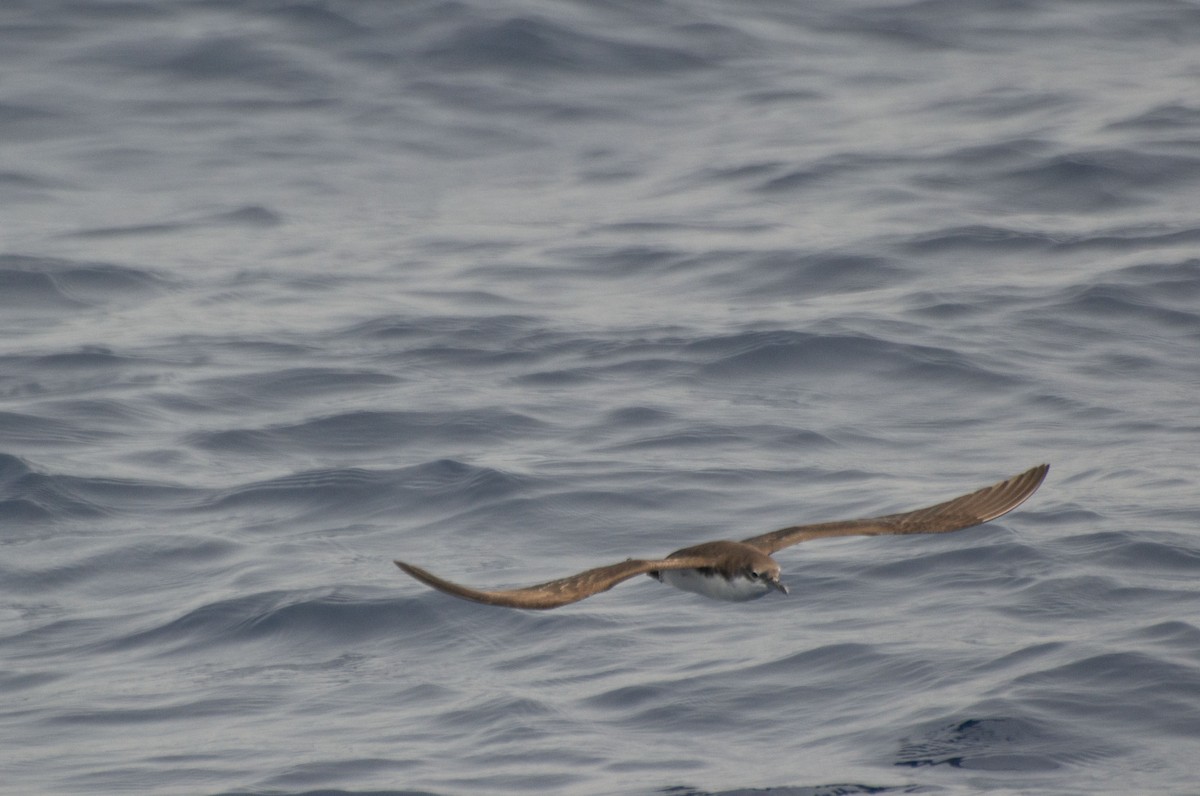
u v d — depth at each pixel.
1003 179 107.06
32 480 66.44
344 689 49.94
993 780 41.28
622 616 53.66
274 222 107.94
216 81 130.50
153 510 64.56
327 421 73.56
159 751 46.41
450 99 128.75
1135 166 106.56
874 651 49.12
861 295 88.62
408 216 109.31
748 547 31.06
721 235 100.62
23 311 91.38
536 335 85.00
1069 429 69.25
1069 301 84.75
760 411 73.25
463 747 45.53
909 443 69.00
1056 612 50.72
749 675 48.59
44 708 49.72
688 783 42.44
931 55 137.50
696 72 134.38
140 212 109.38
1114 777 41.03
